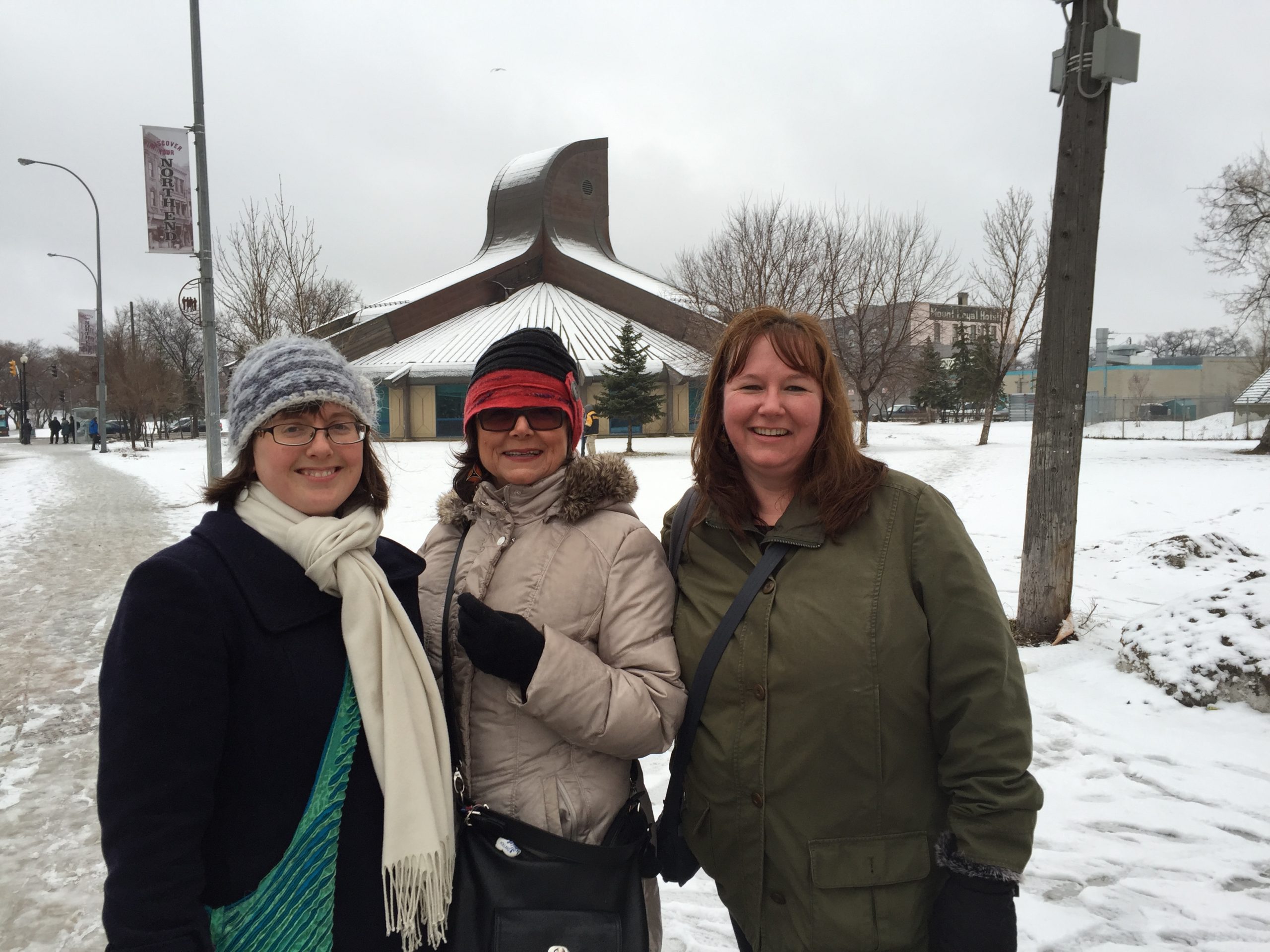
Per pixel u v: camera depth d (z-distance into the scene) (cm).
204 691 132
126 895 125
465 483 201
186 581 133
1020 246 2755
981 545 973
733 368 178
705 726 176
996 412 5850
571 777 172
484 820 167
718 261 2681
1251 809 348
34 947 266
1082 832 335
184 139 1271
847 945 157
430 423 3603
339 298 4141
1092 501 1291
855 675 159
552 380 183
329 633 152
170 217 1277
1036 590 579
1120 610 664
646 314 4138
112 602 753
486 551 182
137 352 3809
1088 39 512
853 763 160
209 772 133
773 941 169
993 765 152
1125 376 5634
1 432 5891
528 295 4450
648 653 174
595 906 161
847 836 161
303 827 143
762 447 174
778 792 165
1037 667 527
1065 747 414
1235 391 5500
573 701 159
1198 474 1606
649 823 186
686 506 200
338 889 148
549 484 184
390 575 167
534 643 160
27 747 428
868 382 2647
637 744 165
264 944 140
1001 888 149
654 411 2930
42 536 1182
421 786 149
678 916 283
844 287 2569
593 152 4825
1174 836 330
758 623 170
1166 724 434
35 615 705
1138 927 271
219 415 1362
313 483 156
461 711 176
